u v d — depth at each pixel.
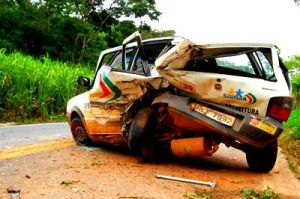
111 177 5.63
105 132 7.66
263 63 6.15
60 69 18.61
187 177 5.88
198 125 6.07
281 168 7.55
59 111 17.52
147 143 6.66
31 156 7.05
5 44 33.53
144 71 6.51
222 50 5.99
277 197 5.06
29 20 36.44
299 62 37.25
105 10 47.22
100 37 44.06
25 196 4.59
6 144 8.55
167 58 5.86
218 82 5.88
